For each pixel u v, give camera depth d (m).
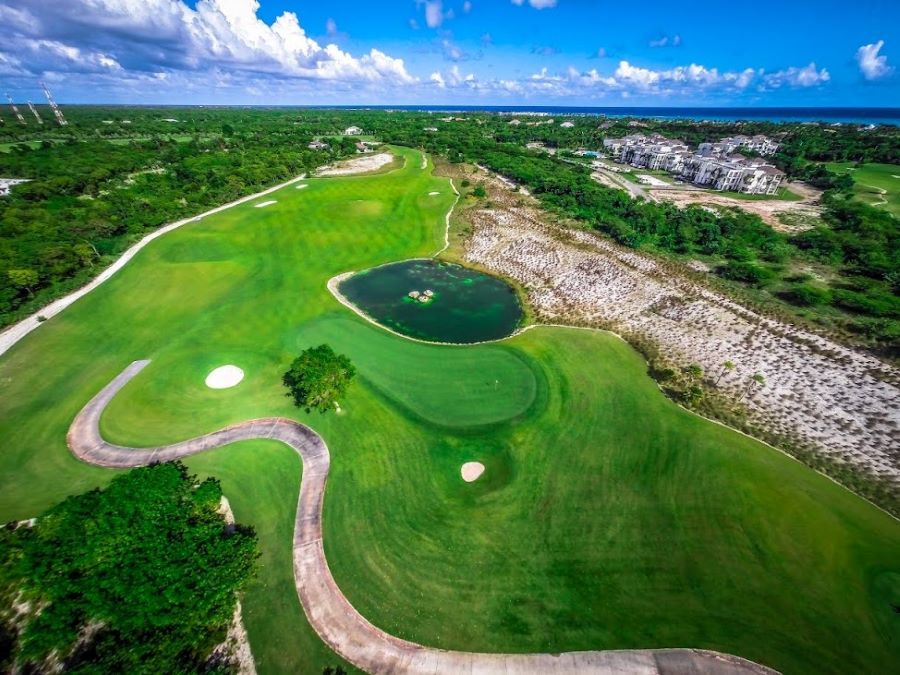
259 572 26.25
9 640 22.20
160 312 54.41
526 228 81.69
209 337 49.72
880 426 37.62
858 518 29.66
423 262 73.38
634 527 29.12
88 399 40.03
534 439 36.25
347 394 40.88
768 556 27.20
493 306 59.72
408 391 41.66
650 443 35.56
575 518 29.77
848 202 98.06
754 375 42.75
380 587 25.73
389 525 29.23
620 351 47.94
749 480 32.06
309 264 69.25
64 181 96.25
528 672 22.27
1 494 30.92
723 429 36.97
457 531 28.94
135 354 46.53
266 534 28.48
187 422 37.62
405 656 22.83
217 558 22.62
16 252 61.12
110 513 23.27
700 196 110.06
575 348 48.56
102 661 18.66
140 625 19.59
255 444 35.41
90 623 22.36
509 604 24.98
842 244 71.56
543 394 41.31
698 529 28.88
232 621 23.91
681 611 24.59
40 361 44.97
